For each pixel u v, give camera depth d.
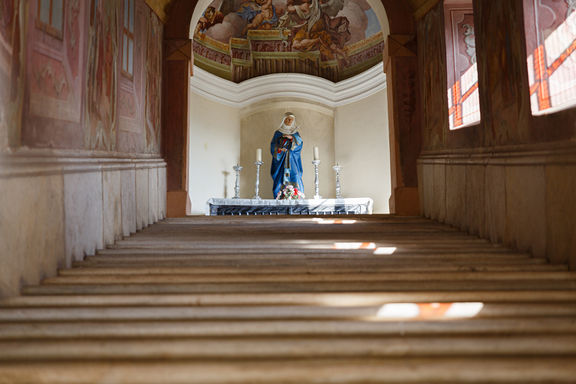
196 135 11.96
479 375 1.99
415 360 2.14
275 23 13.15
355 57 12.78
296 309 2.61
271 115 13.33
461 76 6.21
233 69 13.14
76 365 2.07
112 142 5.18
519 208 4.09
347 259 3.76
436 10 6.65
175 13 7.75
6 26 3.00
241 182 13.09
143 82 6.44
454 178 5.64
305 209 10.27
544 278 3.22
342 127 12.91
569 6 3.96
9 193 2.93
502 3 4.50
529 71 4.00
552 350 2.21
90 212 4.16
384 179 11.62
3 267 2.85
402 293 2.83
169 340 2.31
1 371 1.99
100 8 4.85
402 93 7.49
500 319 2.52
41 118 3.50
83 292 3.00
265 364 2.08
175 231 5.32
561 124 3.50
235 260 3.76
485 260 3.79
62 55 3.89
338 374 2.00
